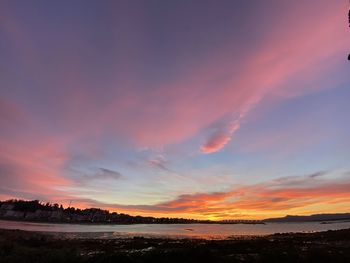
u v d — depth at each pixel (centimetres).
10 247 3003
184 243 4991
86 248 4162
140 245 4644
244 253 3334
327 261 2416
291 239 5984
